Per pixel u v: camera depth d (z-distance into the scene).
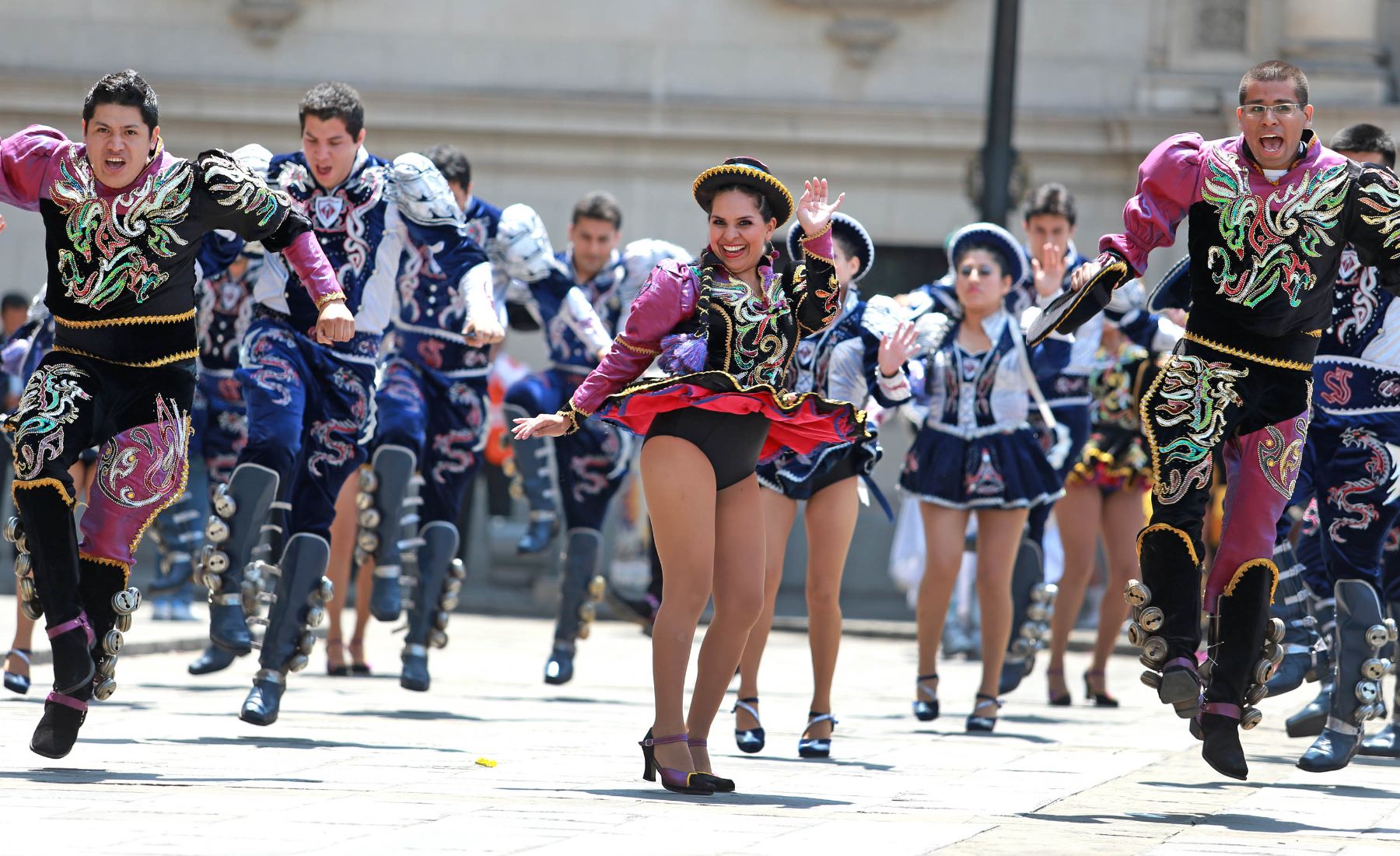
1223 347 10.63
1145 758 13.47
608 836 8.70
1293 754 13.83
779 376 10.66
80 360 10.84
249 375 13.15
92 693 10.83
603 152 36.81
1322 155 10.55
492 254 16.92
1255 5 35.81
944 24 36.62
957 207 36.62
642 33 36.94
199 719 13.82
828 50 36.75
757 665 13.41
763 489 13.41
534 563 33.69
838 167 36.72
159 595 22.14
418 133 36.94
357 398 13.35
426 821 9.01
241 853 7.99
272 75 37.03
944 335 15.88
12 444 10.62
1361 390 12.49
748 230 10.58
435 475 16.80
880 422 15.93
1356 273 12.55
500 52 36.97
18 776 10.33
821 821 9.52
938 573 16.06
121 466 10.86
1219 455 12.83
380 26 37.06
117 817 8.88
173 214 10.80
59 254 10.77
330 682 18.12
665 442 10.48
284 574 12.98
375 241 13.48
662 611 10.57
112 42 37.09
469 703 16.22
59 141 10.83
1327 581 14.09
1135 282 17.12
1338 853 8.92
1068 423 18.20
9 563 35.22
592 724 14.73
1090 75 36.34
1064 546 18.70
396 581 16.42
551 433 10.76
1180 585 10.54
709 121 36.47
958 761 12.99
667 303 10.59
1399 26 35.81
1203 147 10.70
